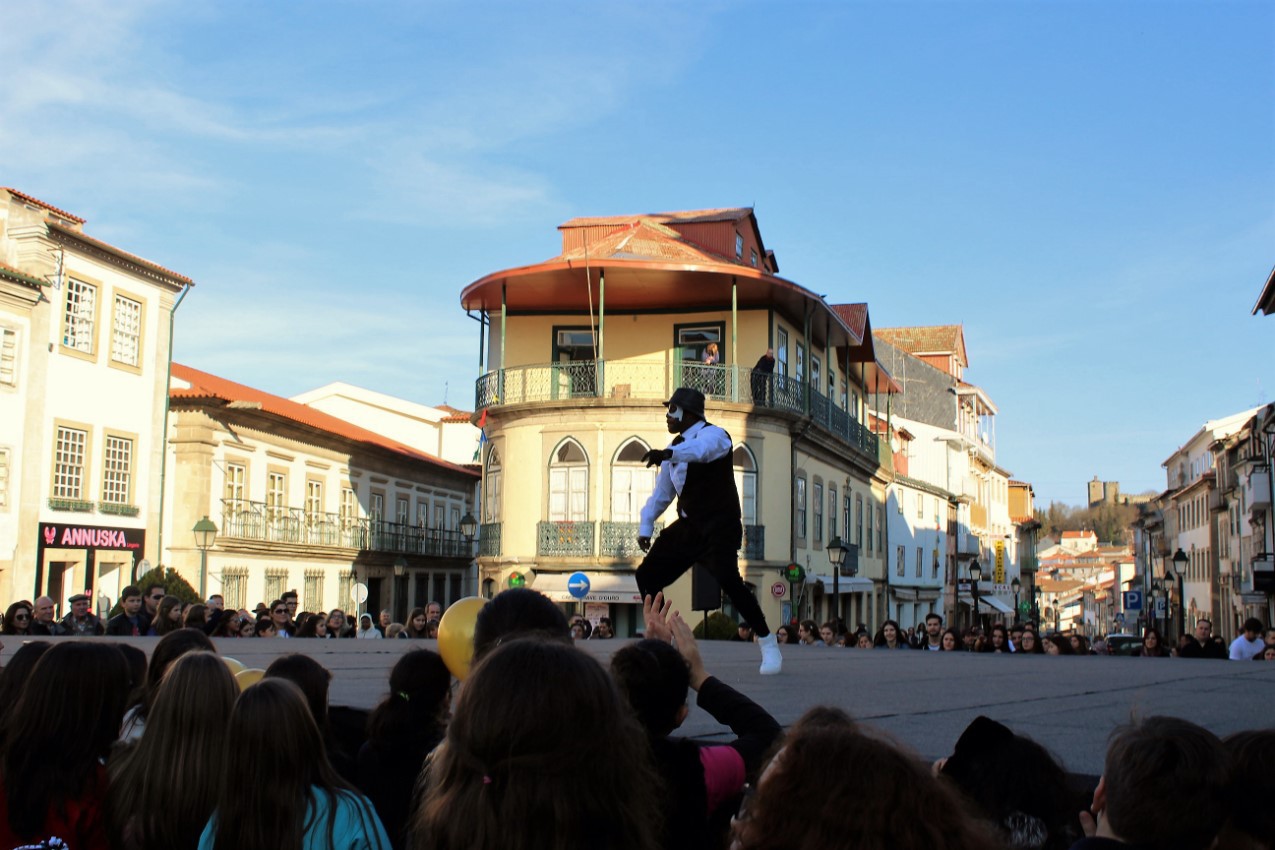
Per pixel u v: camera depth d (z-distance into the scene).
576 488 33.06
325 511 49.09
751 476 34.09
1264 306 33.59
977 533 71.31
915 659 12.45
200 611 12.61
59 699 3.89
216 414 41.34
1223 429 72.38
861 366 48.16
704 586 9.35
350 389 63.72
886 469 49.66
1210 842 3.04
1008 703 7.00
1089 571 160.88
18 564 33.09
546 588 32.44
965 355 71.25
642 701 3.77
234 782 3.38
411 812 3.84
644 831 2.69
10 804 3.85
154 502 39.00
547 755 2.56
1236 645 16.59
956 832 2.38
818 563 38.97
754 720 4.23
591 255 34.53
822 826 2.35
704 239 36.88
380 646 12.36
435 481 60.22
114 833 3.83
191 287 40.84
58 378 34.84
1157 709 6.90
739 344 35.00
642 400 32.50
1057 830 3.36
